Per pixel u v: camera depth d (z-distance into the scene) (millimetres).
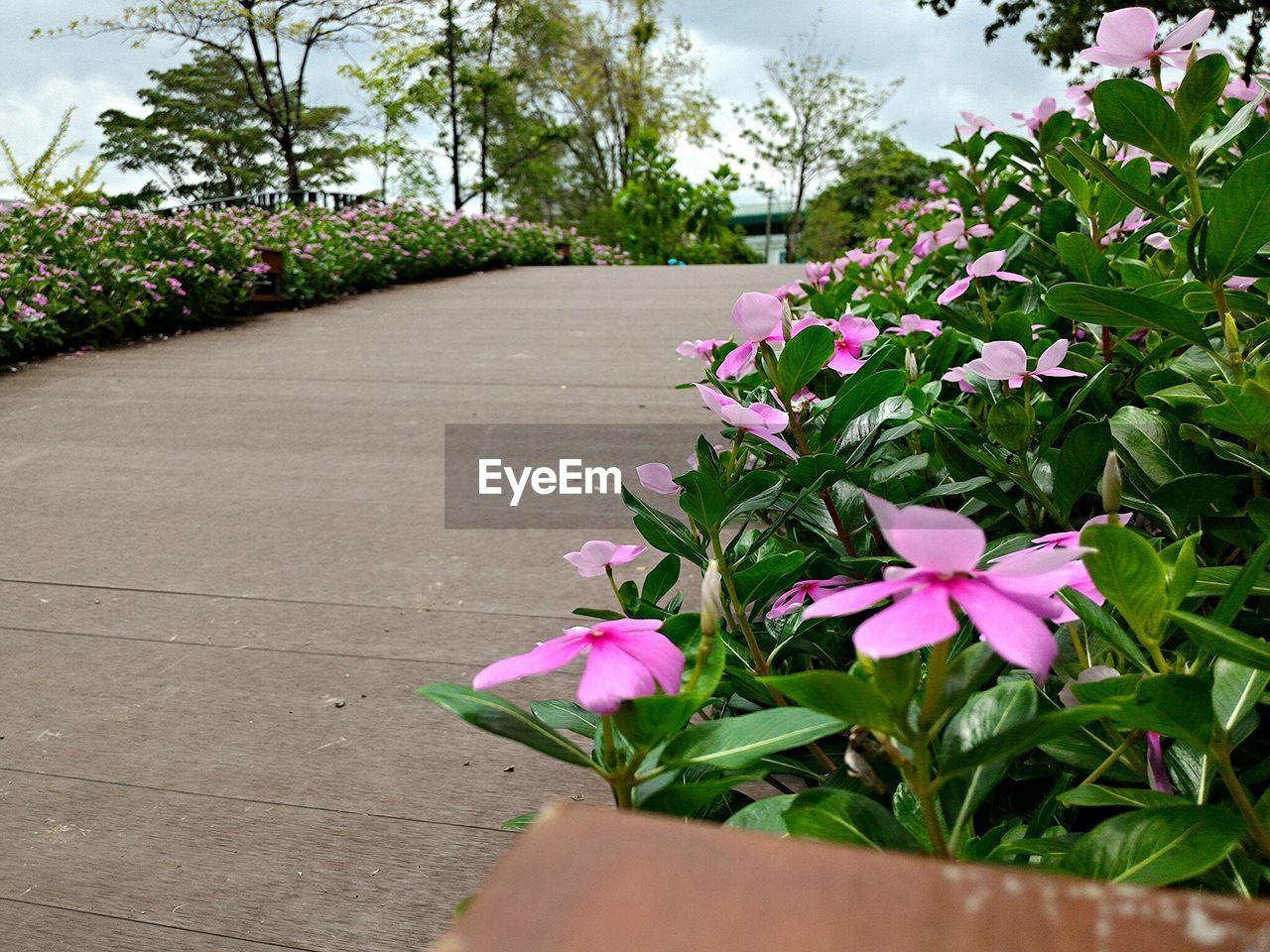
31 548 3658
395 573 3346
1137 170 1874
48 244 8609
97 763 2291
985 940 328
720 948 317
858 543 1622
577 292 11461
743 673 1187
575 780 2152
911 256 3873
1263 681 883
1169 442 1473
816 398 1796
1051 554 573
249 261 9836
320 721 2439
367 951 1686
